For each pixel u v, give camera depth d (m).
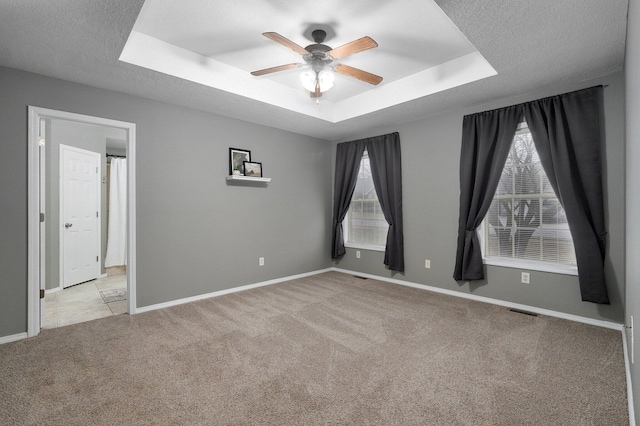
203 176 3.80
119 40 2.22
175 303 3.56
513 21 2.02
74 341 2.59
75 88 2.92
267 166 4.49
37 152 2.73
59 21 1.99
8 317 2.60
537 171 3.30
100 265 5.03
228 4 2.26
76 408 1.73
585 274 2.86
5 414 1.68
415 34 2.66
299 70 3.37
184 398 1.82
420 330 2.79
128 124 3.23
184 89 3.13
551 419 1.64
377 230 4.88
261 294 3.96
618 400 1.80
